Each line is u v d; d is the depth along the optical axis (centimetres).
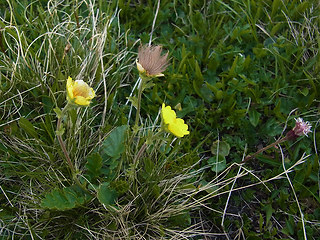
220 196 47
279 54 56
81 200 41
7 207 43
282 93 54
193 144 50
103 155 45
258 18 59
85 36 53
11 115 46
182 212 44
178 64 55
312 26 57
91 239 42
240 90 52
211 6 59
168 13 59
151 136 36
